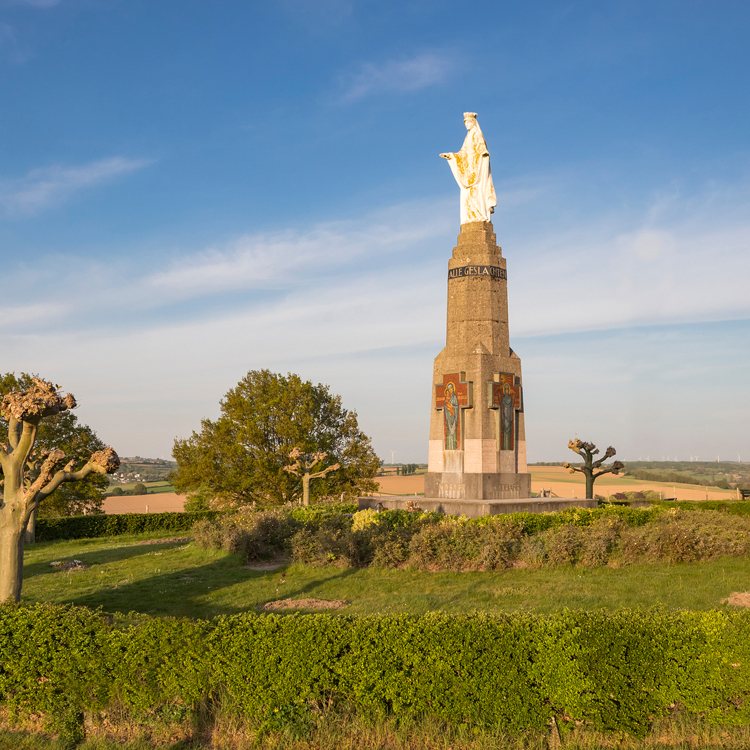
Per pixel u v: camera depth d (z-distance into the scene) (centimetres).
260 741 810
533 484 7994
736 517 2431
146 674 838
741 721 795
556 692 795
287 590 1573
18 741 832
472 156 3081
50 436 3809
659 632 811
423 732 805
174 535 3297
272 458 3950
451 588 1531
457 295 2986
